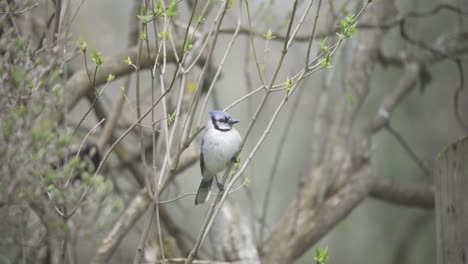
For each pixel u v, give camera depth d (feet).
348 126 43.47
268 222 67.82
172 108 36.68
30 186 20.35
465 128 47.37
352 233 70.64
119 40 58.39
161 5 22.80
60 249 22.50
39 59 22.17
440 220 24.08
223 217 38.42
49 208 21.80
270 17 38.42
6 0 23.31
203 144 31.19
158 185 23.66
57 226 21.74
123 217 34.42
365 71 43.93
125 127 44.21
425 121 69.31
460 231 22.50
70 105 33.14
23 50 22.24
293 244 39.93
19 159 19.97
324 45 22.89
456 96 46.83
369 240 71.51
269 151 72.02
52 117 23.61
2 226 21.01
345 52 42.75
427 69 47.78
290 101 68.08
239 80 66.23
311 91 67.21
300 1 38.65
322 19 42.39
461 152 22.57
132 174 42.60
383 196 44.68
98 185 22.03
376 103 63.52
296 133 72.90
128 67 35.70
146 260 36.60
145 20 22.34
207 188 31.96
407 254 67.72
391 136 69.21
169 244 38.19
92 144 34.32
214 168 31.14
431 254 68.74
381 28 43.73
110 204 22.70
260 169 71.51
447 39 46.98
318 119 42.96
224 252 37.73
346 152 43.42
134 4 38.37
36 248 23.49
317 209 41.06
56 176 21.30
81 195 23.03
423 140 69.05
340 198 41.78
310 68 22.66
